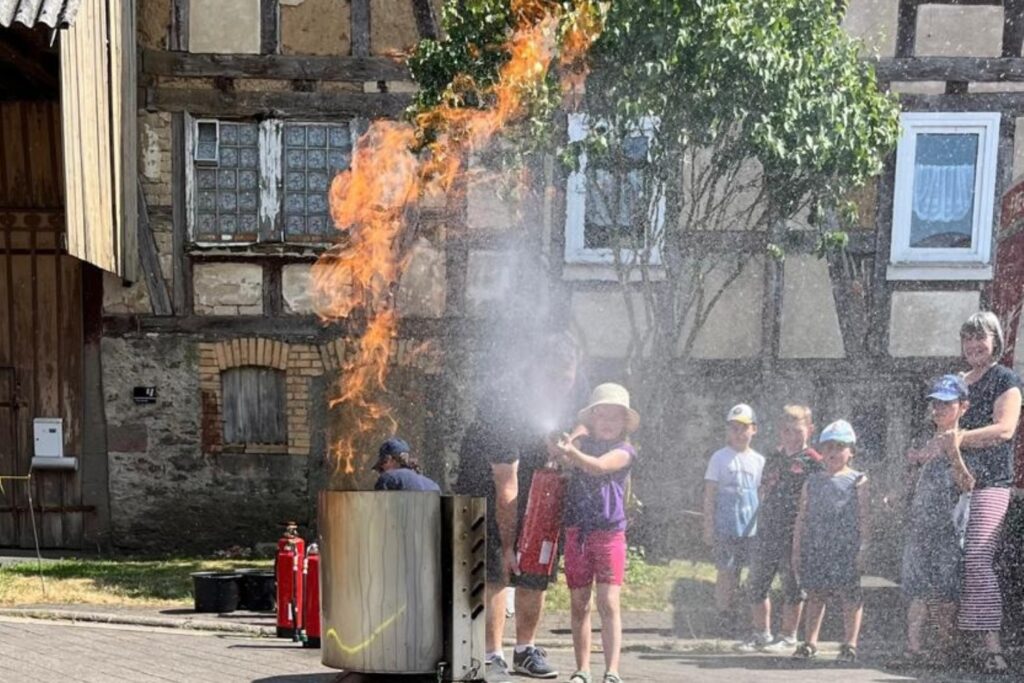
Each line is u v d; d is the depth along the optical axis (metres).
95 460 9.76
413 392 9.34
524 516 4.54
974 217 8.96
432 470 9.16
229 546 9.71
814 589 4.63
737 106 7.05
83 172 7.95
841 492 4.70
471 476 4.60
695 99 7.04
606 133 7.32
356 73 9.57
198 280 9.66
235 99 9.59
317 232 9.66
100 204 8.42
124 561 9.07
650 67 6.95
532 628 4.63
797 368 8.31
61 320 9.80
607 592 4.31
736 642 4.69
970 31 9.04
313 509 9.64
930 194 9.00
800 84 7.06
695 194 7.54
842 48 7.48
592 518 4.36
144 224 9.60
